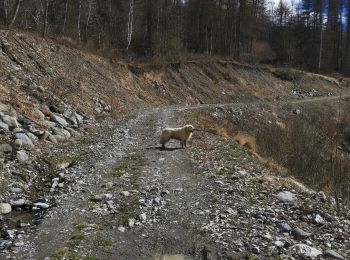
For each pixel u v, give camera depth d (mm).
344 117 38969
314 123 35750
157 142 15305
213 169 11047
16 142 11578
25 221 7480
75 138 15375
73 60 28422
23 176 9914
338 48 84375
